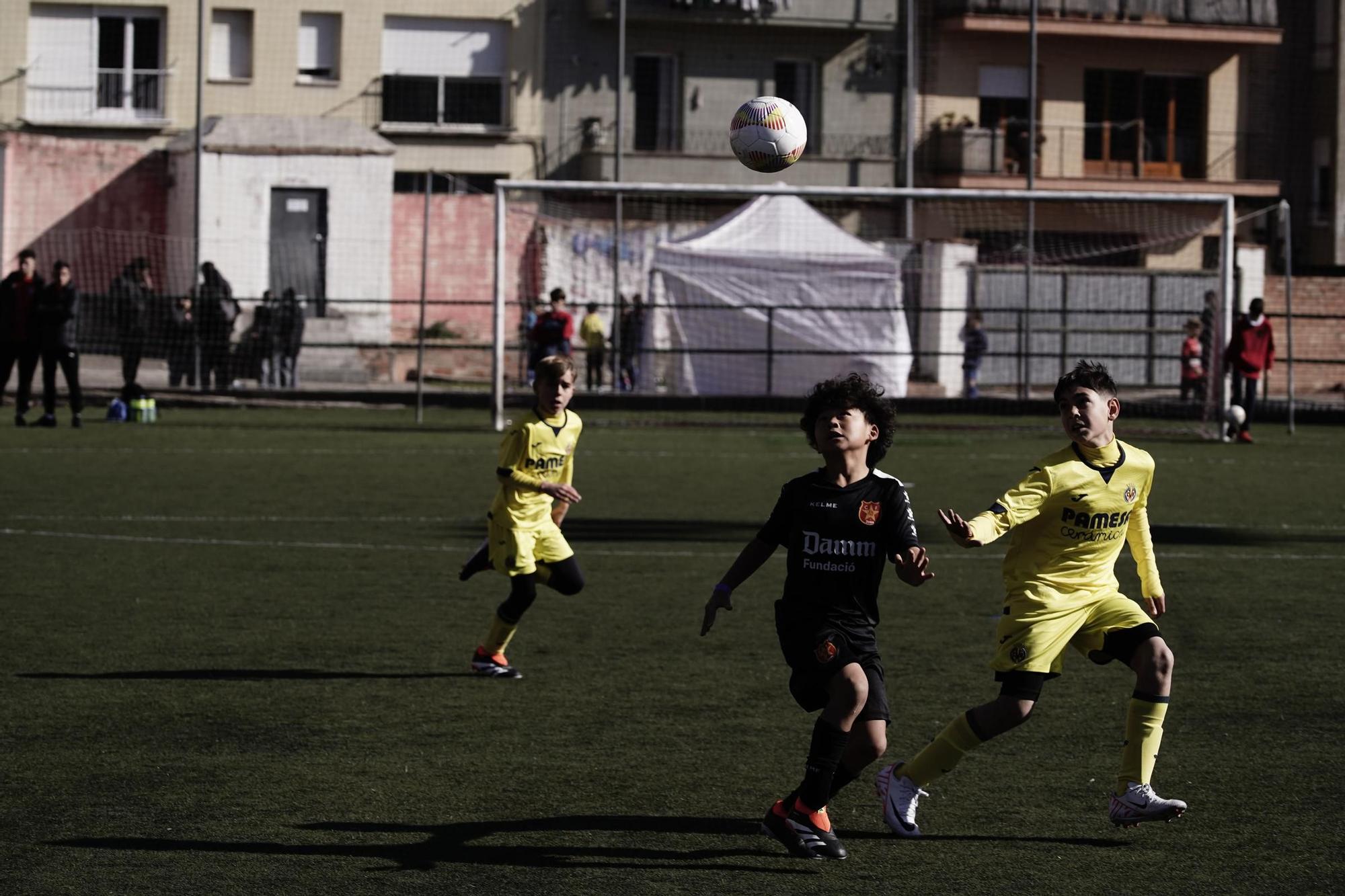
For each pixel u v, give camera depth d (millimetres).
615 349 42062
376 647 12867
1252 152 63688
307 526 19703
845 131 60719
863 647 7906
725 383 44312
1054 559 8289
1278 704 11164
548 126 58719
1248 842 8195
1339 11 63000
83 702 10891
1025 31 60688
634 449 31031
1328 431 37938
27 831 8156
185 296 42969
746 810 8680
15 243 52969
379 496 22766
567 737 10172
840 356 43812
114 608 14266
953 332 50125
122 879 7477
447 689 11461
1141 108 63156
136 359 39594
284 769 9375
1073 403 8250
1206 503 23312
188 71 56250
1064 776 9398
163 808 8594
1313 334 55562
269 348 43406
